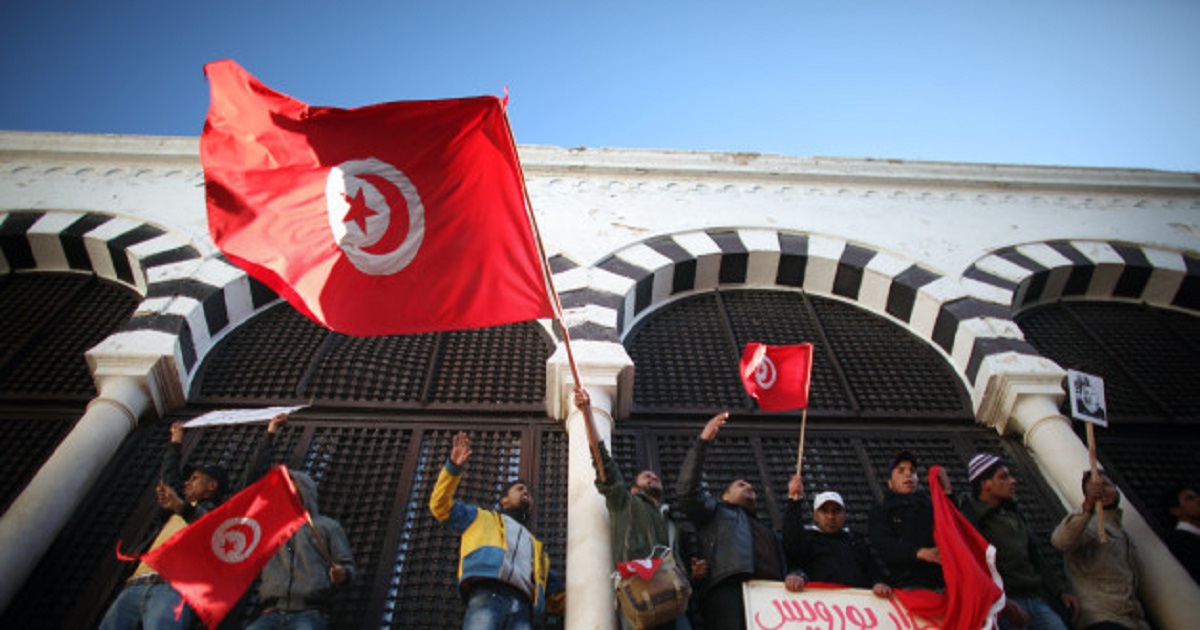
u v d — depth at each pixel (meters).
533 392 6.58
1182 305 8.15
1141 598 4.97
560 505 5.69
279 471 4.51
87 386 6.42
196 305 6.55
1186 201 9.09
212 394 6.36
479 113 4.79
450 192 4.76
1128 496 6.09
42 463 5.77
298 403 6.29
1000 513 4.79
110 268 7.48
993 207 8.77
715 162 9.00
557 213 8.10
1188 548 5.12
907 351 7.43
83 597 4.91
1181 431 6.76
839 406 6.80
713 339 7.44
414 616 4.98
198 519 4.34
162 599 4.38
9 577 4.71
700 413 6.55
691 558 5.10
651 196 8.52
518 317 4.62
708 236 8.04
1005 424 6.48
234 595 4.14
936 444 6.50
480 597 4.33
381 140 4.77
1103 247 8.26
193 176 8.26
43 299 7.32
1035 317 8.01
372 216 4.65
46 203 7.68
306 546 4.52
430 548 5.34
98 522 5.33
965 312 7.27
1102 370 7.44
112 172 8.19
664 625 4.21
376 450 5.96
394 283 4.58
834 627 4.11
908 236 8.21
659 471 6.03
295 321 7.10
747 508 4.87
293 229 4.53
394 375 6.64
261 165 4.60
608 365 6.25
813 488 6.11
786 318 7.77
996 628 3.97
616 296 7.11
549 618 4.96
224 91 4.64
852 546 4.80
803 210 8.50
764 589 4.26
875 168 9.12
